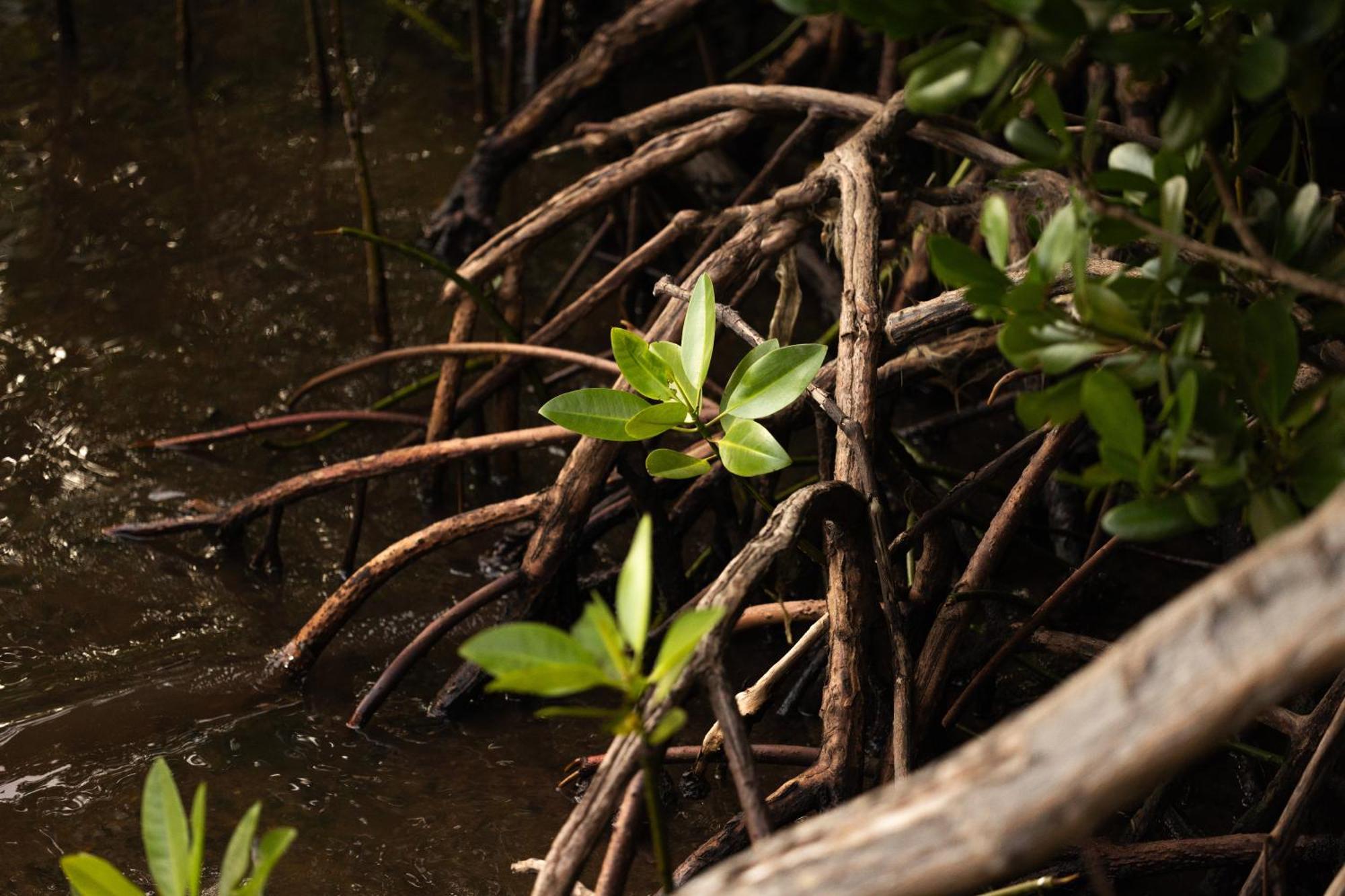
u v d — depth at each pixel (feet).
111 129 17.34
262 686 9.52
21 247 14.89
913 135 10.17
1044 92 4.61
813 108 10.98
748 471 6.50
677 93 18.98
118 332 13.70
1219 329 4.56
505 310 11.85
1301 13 4.23
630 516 10.72
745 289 10.21
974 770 3.34
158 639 9.95
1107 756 3.23
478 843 8.21
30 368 13.06
